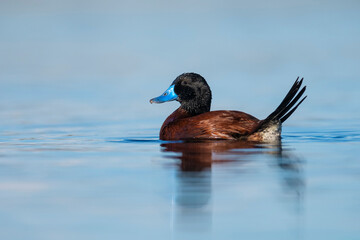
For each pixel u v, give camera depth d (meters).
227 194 8.05
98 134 14.20
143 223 7.08
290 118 16.66
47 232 6.83
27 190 8.38
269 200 7.81
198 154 10.64
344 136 13.34
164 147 11.76
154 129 15.09
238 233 6.81
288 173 9.10
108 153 11.18
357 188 8.27
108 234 6.79
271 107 18.28
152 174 9.18
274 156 10.41
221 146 11.42
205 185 8.48
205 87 13.80
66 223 7.10
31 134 14.23
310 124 15.52
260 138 11.94
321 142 12.27
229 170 9.31
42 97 20.67
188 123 12.45
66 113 17.73
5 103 19.61
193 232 6.83
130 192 8.21
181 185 8.50
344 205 7.60
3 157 10.84
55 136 13.88
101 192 8.23
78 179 8.97
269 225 7.01
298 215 7.30
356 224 7.01
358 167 9.51
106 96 20.80
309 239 6.64
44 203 7.80
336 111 17.45
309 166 9.60
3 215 7.36
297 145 11.77
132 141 12.87
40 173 9.41
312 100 19.28
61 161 10.39
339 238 6.66
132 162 10.16
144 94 21.06
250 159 10.14
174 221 7.16
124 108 18.64
